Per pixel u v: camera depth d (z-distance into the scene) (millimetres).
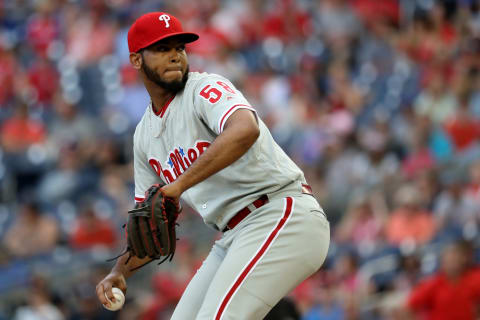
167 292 31906
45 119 49281
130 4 56594
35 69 53438
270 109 44312
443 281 26797
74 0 58219
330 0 50531
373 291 29469
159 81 12477
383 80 43625
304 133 41031
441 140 36844
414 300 27094
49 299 32625
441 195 32344
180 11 54125
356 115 41906
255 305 12031
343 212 35406
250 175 12492
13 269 35281
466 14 47219
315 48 48375
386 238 31688
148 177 13859
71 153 43344
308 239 12359
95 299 33062
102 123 46938
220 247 13156
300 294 29281
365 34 48531
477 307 26344
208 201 12961
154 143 13203
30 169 45188
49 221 38281
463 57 41938
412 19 47500
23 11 60312
